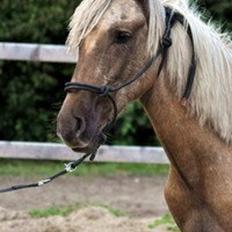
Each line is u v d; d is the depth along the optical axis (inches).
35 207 397.4
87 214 366.3
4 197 417.7
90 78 200.7
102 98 202.4
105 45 201.0
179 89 211.0
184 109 211.8
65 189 442.9
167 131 212.7
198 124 211.8
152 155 411.2
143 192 441.7
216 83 212.4
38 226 353.4
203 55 212.5
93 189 445.7
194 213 213.9
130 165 515.8
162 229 353.4
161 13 209.9
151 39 205.9
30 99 528.4
